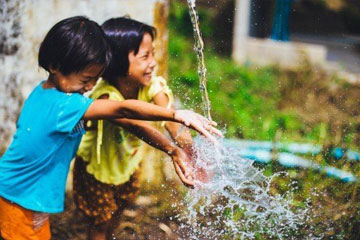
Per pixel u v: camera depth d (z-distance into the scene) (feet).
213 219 11.29
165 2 11.96
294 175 12.39
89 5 11.88
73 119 8.17
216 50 20.65
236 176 10.87
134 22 9.57
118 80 9.69
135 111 8.09
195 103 15.79
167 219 11.40
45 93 8.47
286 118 15.43
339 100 16.75
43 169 8.41
